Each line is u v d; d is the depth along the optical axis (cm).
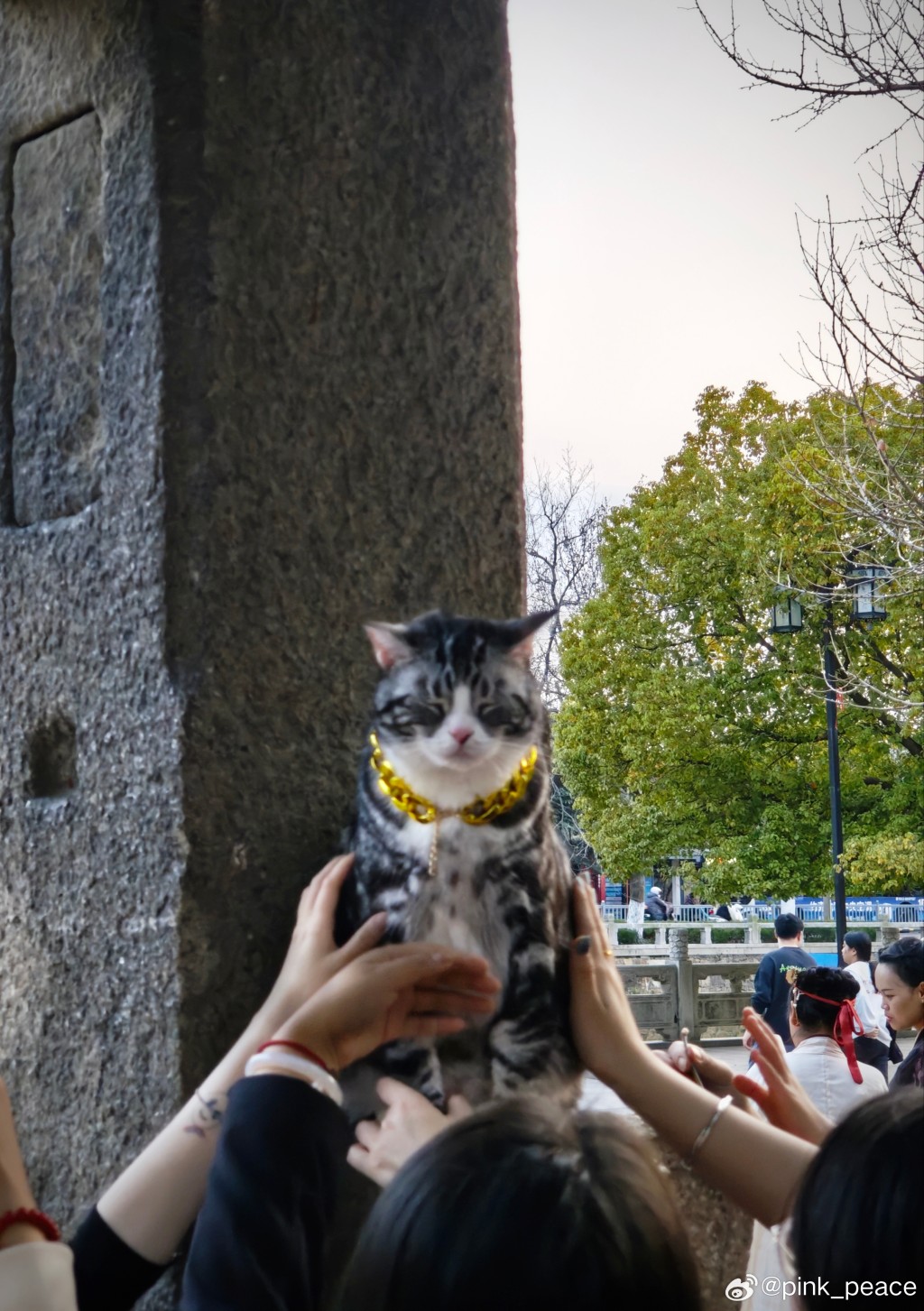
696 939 2050
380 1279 95
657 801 1573
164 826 195
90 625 208
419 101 233
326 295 217
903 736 1472
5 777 221
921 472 751
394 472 224
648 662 1586
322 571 213
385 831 192
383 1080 170
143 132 204
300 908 191
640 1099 180
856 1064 383
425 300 231
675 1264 95
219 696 198
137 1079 195
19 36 230
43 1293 101
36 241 227
